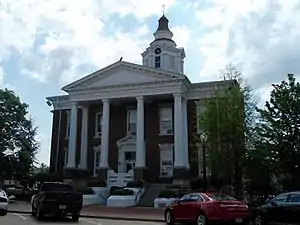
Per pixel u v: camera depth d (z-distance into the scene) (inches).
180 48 1823.3
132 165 1512.1
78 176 1503.4
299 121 875.4
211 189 1163.3
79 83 1550.2
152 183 1412.4
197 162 1289.4
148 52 1809.8
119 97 1481.3
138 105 1443.2
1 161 1465.3
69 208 721.6
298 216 558.6
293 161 866.1
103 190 1330.0
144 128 1518.2
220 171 981.2
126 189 1222.3
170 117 1497.3
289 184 944.3
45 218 749.3
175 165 1327.5
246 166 968.3
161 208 1075.9
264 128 922.1
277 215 597.9
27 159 1515.7
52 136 1722.4
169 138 1473.9
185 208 629.9
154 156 1480.1
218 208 571.2
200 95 1459.2
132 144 1517.0
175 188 1267.2
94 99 1524.4
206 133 1011.3
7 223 628.1
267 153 900.0
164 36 1809.8
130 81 1472.7
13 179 1571.1
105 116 1485.0
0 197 835.4
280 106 897.5
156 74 1437.0
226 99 1000.9
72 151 1507.1
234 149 952.9
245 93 1028.5
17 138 1519.4
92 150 1603.1
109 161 1550.2
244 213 581.9
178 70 1772.9
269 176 1028.5
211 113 1004.6
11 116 1507.1
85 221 711.7
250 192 1087.0
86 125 1600.6
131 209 1044.5
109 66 1505.9
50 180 1517.0
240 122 967.6
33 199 829.2
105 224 654.5
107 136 1469.0
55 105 1747.0
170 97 1470.2
